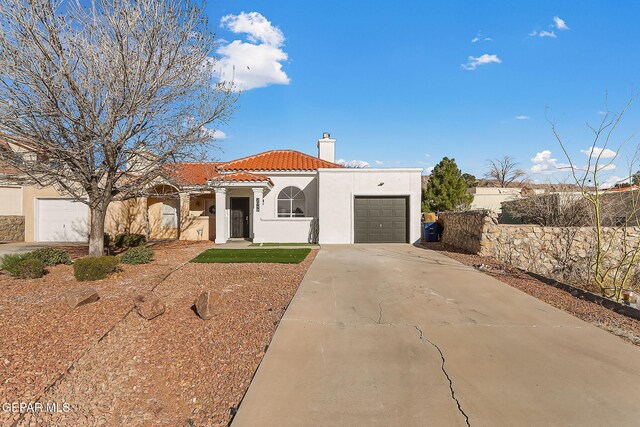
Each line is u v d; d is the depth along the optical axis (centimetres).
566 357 452
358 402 358
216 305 601
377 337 519
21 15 865
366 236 1716
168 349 495
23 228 1819
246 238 1906
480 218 1266
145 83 1024
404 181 1702
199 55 1088
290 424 326
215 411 365
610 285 1011
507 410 342
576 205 1322
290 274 935
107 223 1812
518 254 1213
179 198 1861
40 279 858
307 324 568
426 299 708
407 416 335
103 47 961
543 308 650
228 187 1736
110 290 749
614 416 331
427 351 472
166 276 894
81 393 402
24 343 488
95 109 985
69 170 1072
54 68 914
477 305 669
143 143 1084
